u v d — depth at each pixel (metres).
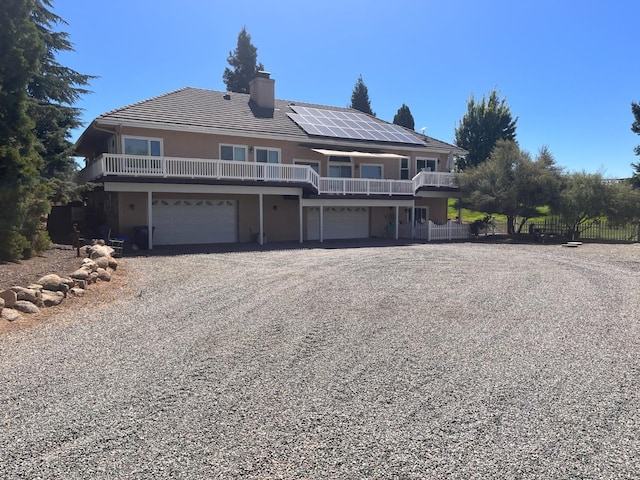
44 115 22.62
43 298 8.88
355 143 28.03
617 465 3.61
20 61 12.34
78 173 25.97
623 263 16.80
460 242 27.30
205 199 24.19
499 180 29.52
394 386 5.23
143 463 3.61
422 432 4.14
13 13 12.43
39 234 14.03
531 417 4.45
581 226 29.52
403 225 30.55
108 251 14.76
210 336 7.20
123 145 21.66
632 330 7.67
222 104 27.22
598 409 4.63
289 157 26.53
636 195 27.20
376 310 9.02
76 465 3.58
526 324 8.03
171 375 5.55
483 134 57.50
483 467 3.57
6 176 11.73
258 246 22.59
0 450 3.80
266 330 7.56
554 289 11.41
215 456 3.72
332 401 4.82
